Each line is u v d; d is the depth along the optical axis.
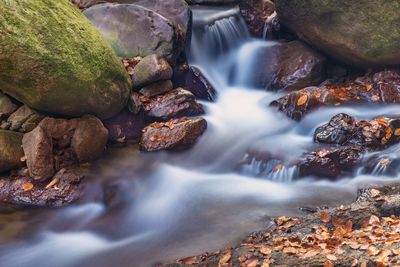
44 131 3.32
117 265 2.78
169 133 3.63
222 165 3.59
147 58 3.87
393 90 3.99
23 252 2.88
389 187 3.20
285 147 3.60
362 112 3.83
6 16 3.08
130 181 3.37
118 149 3.61
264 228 2.95
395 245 2.57
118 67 3.62
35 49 3.15
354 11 4.00
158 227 3.07
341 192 3.23
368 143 3.49
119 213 3.19
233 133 3.84
